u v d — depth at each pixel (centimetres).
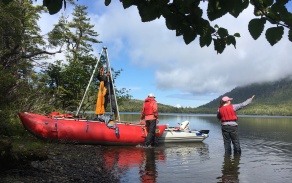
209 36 211
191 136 1324
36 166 586
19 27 1702
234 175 650
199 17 200
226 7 180
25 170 539
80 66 1762
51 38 2172
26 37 1953
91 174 598
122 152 955
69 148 933
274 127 2600
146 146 1128
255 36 183
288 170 712
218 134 1770
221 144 1253
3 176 485
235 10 181
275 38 180
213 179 609
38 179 499
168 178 607
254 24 180
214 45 221
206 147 1147
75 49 3047
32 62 2048
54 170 584
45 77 1630
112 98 1226
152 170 680
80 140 1049
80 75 1694
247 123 3519
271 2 175
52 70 1738
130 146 1116
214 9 185
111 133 1086
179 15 201
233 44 217
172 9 201
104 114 1164
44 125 1002
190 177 621
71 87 1731
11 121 1023
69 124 1041
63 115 1083
